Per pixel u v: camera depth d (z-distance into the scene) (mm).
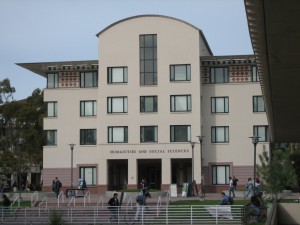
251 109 61500
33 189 77562
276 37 15688
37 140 75375
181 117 60375
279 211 42281
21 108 76938
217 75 62688
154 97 61156
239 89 61875
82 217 34125
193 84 60438
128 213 33531
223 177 61125
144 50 61656
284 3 12758
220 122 61844
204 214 32781
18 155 67562
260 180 52188
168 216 32844
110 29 62188
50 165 64062
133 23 61875
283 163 44688
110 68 62094
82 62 63656
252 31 15492
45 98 65125
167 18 61281
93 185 62719
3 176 77000
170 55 61062
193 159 57188
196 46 60688
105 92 61875
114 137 61406
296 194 56000
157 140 60531
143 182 50562
